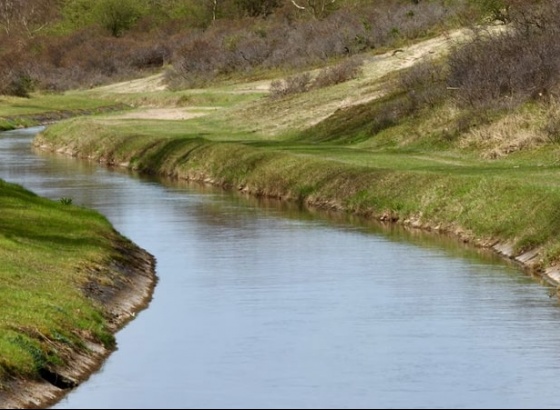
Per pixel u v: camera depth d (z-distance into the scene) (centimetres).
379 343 2814
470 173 5128
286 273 3672
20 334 2528
